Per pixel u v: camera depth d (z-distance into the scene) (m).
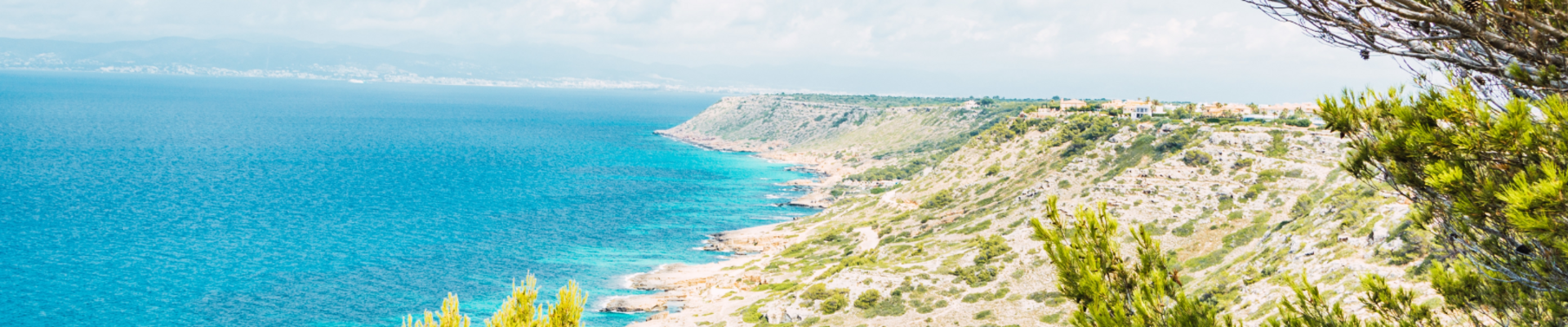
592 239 132.00
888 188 176.50
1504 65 9.94
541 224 144.00
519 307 19.69
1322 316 13.20
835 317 79.00
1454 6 9.60
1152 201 99.62
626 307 91.75
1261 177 96.62
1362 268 52.03
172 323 85.94
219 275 104.75
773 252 122.69
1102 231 12.93
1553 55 9.30
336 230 135.88
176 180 189.12
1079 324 12.39
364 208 158.38
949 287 81.62
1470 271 12.62
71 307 90.19
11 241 120.31
